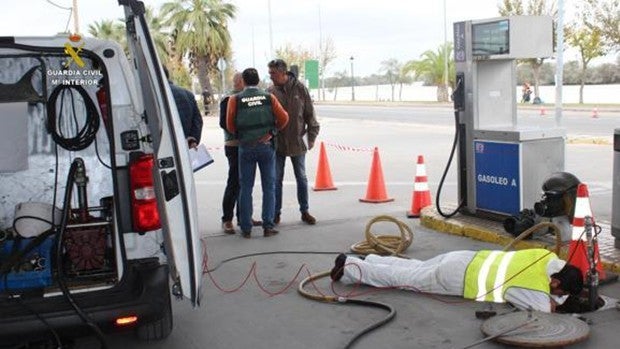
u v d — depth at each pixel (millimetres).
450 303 5137
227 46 41438
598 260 5379
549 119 25219
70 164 4609
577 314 4797
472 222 7344
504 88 7523
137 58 3650
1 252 4152
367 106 47969
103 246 4219
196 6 40438
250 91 7219
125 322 3766
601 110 30625
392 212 8797
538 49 7035
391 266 5633
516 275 4945
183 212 3658
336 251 6852
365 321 4859
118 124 4105
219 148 18438
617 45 36406
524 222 6438
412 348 4340
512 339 4246
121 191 4078
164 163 3643
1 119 4441
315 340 4555
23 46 3939
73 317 3678
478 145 7332
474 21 7207
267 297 5500
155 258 4102
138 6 3580
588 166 12352
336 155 15695
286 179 12133
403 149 16453
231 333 4742
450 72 51656
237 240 7445
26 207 4277
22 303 3766
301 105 7859
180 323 4965
